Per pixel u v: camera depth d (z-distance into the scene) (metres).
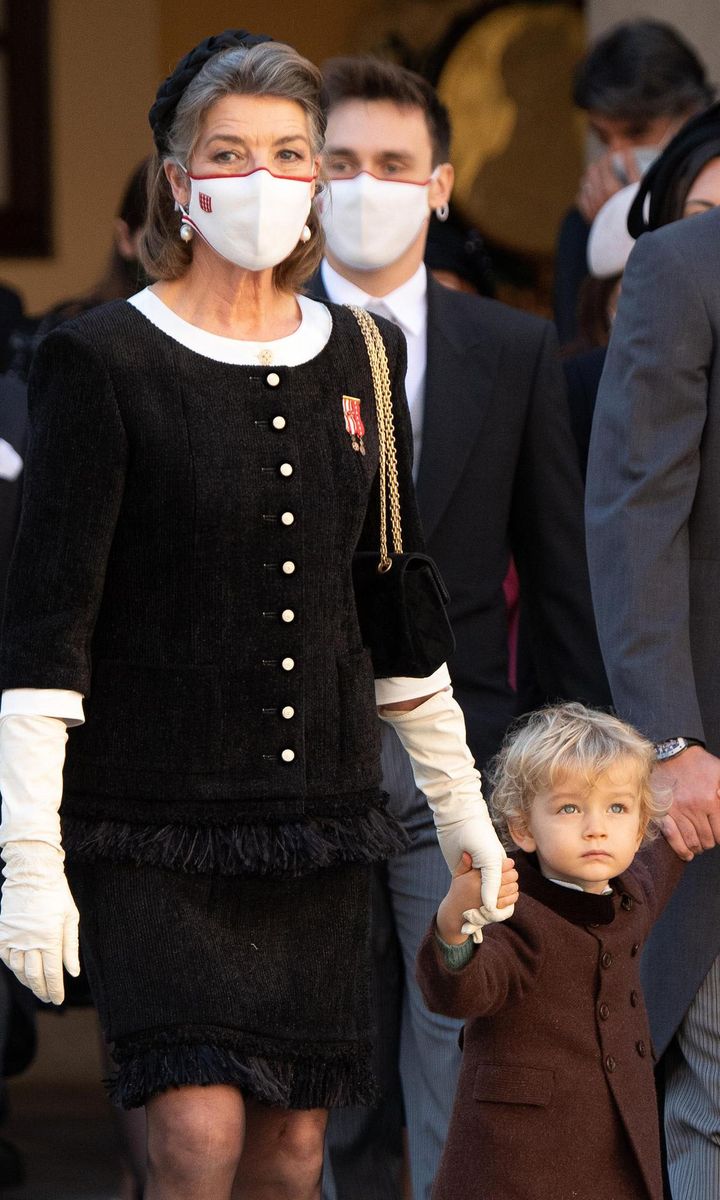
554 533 12.34
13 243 30.50
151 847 8.55
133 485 8.62
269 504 8.67
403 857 11.91
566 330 17.41
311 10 30.69
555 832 9.59
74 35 30.42
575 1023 9.48
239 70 8.70
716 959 10.81
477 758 12.00
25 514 8.63
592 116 16.30
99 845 8.58
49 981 8.34
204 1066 8.42
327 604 8.85
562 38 30.58
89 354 8.59
